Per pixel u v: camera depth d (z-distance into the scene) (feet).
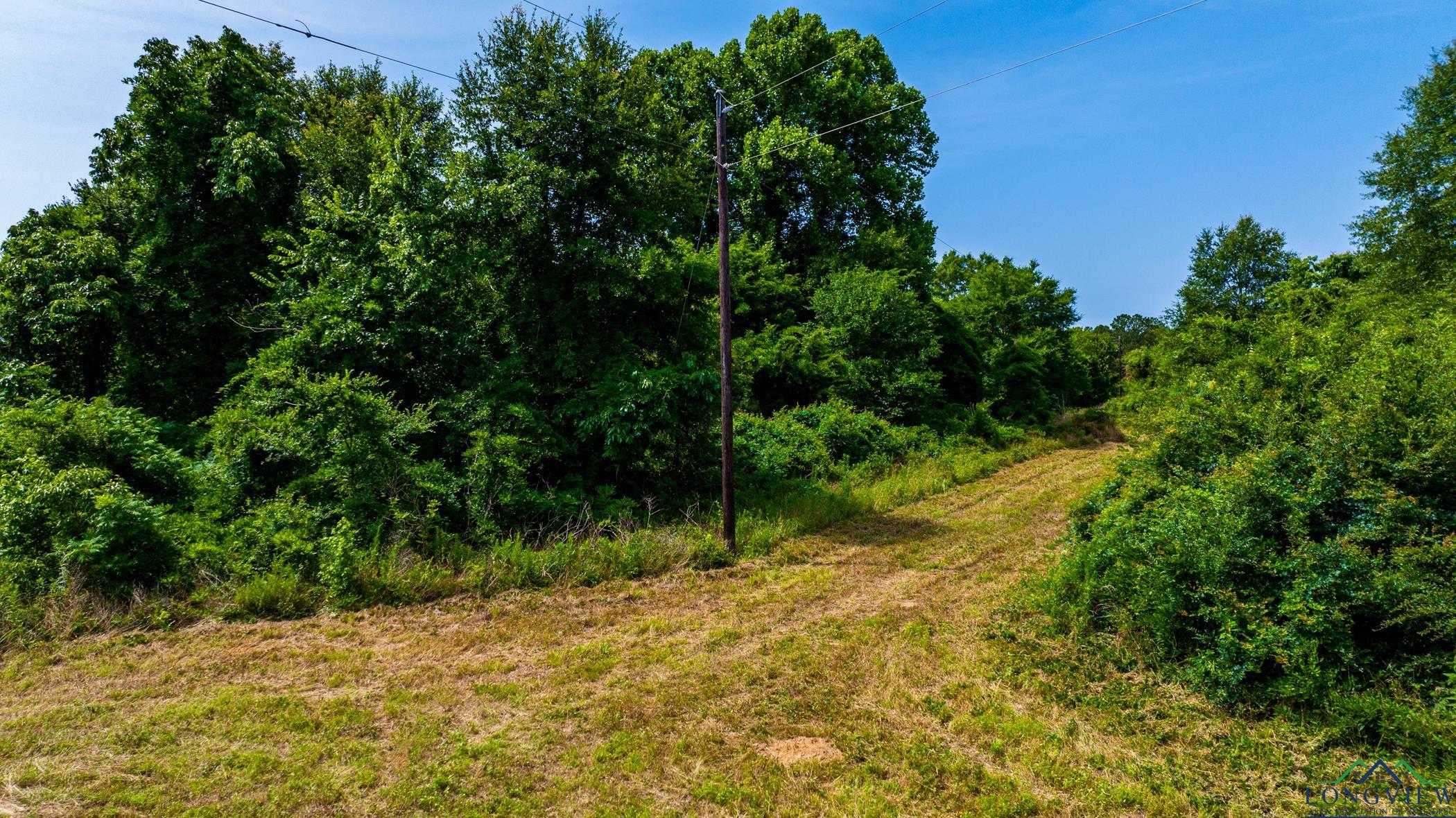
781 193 86.38
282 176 52.16
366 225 39.70
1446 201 59.26
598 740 15.92
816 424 58.75
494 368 39.50
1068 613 23.00
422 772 14.37
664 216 45.21
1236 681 17.13
